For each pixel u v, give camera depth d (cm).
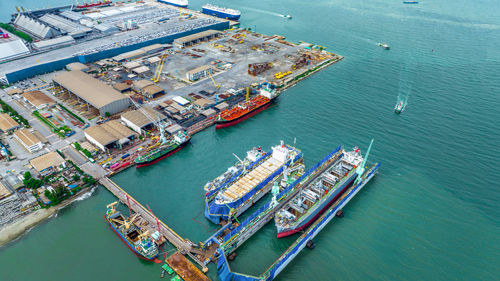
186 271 10819
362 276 10975
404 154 16525
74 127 18862
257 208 13925
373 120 19538
